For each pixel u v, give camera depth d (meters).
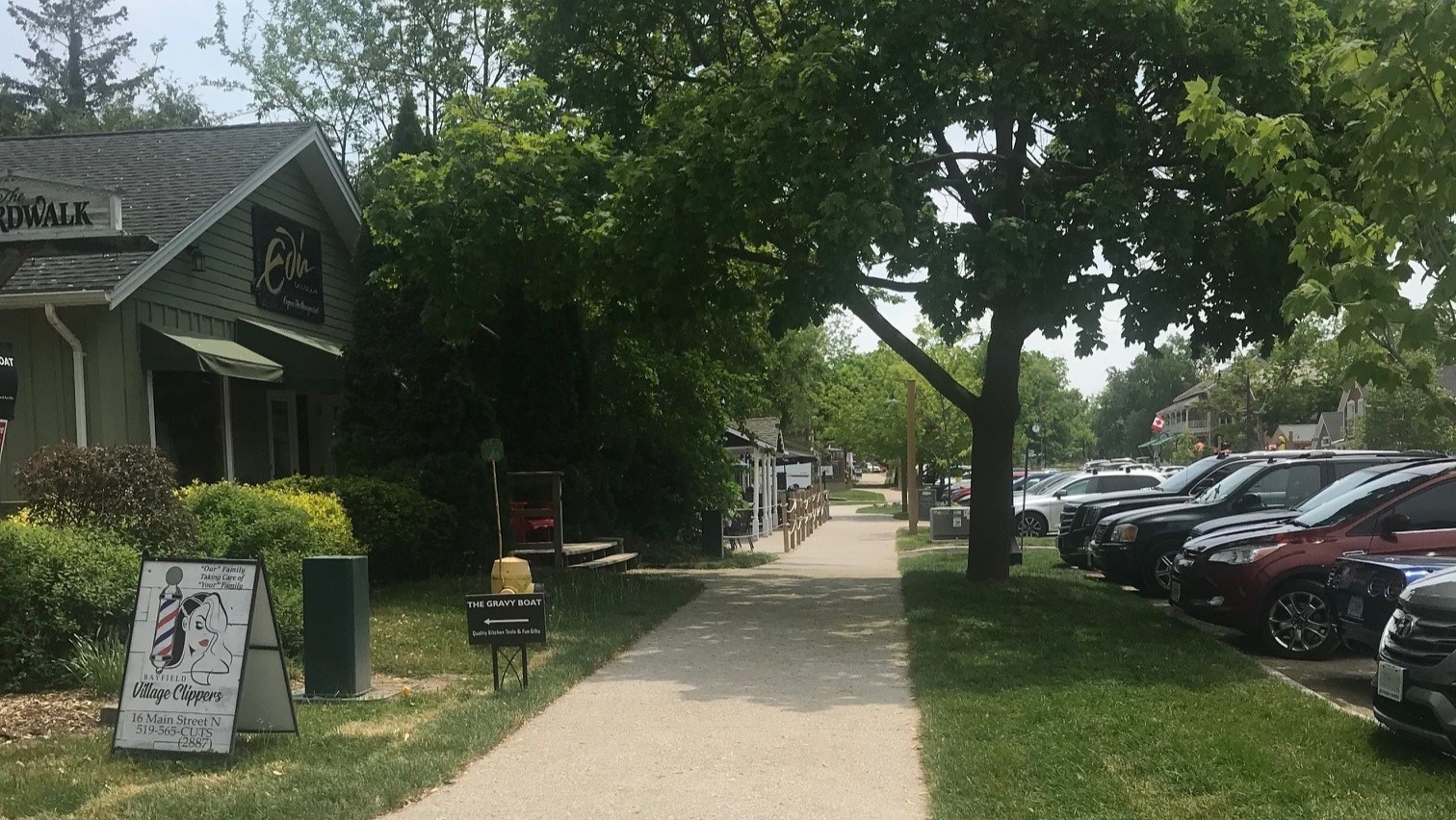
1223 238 13.05
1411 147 6.21
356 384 15.98
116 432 13.95
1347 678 10.21
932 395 46.12
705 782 6.73
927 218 12.53
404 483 15.21
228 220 16.59
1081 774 6.62
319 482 14.05
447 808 6.25
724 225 13.14
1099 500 20.08
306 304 18.88
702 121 13.25
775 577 18.42
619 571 18.83
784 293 13.87
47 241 10.33
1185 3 12.79
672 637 11.91
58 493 10.17
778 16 16.52
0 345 9.23
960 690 8.93
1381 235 6.38
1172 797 6.23
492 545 16.56
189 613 7.11
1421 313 5.74
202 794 6.23
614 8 15.87
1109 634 11.59
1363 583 8.70
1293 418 80.50
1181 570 11.88
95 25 53.66
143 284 14.55
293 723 7.39
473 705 8.38
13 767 6.67
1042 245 12.49
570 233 14.13
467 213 14.20
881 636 11.92
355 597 8.85
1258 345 15.88
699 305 15.76
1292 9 12.96
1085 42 13.27
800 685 9.44
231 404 17.20
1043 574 18.05
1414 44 6.15
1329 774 6.56
